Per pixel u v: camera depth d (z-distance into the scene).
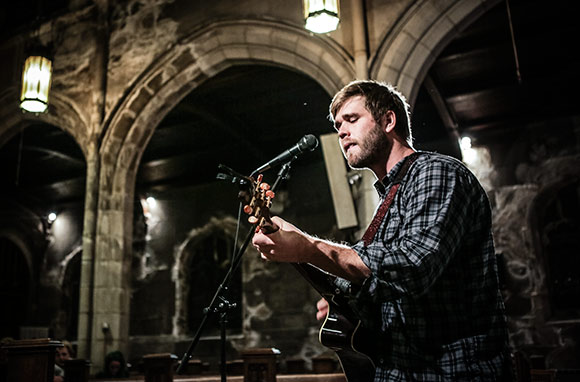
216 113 10.62
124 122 9.24
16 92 10.29
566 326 10.23
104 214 9.01
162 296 14.05
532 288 10.64
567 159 10.93
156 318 13.97
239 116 11.14
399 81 7.16
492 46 8.77
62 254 15.30
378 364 1.68
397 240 1.56
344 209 7.53
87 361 4.93
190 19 8.98
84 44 9.88
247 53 8.48
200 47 8.80
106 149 9.22
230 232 13.84
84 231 8.99
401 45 7.21
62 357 6.65
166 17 9.24
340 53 7.45
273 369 4.41
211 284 13.88
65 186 14.84
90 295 8.80
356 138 1.81
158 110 9.30
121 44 9.57
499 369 1.48
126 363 8.63
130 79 9.33
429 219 1.49
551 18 8.17
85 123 9.48
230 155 12.90
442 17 7.14
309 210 12.91
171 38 9.09
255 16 8.26
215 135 12.03
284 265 13.05
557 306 10.62
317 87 10.05
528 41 8.70
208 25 8.71
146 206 14.69
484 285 1.56
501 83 9.93
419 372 1.52
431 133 11.45
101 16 9.77
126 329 8.93
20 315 15.21
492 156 11.52
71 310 15.09
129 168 9.28
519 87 10.12
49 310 15.06
